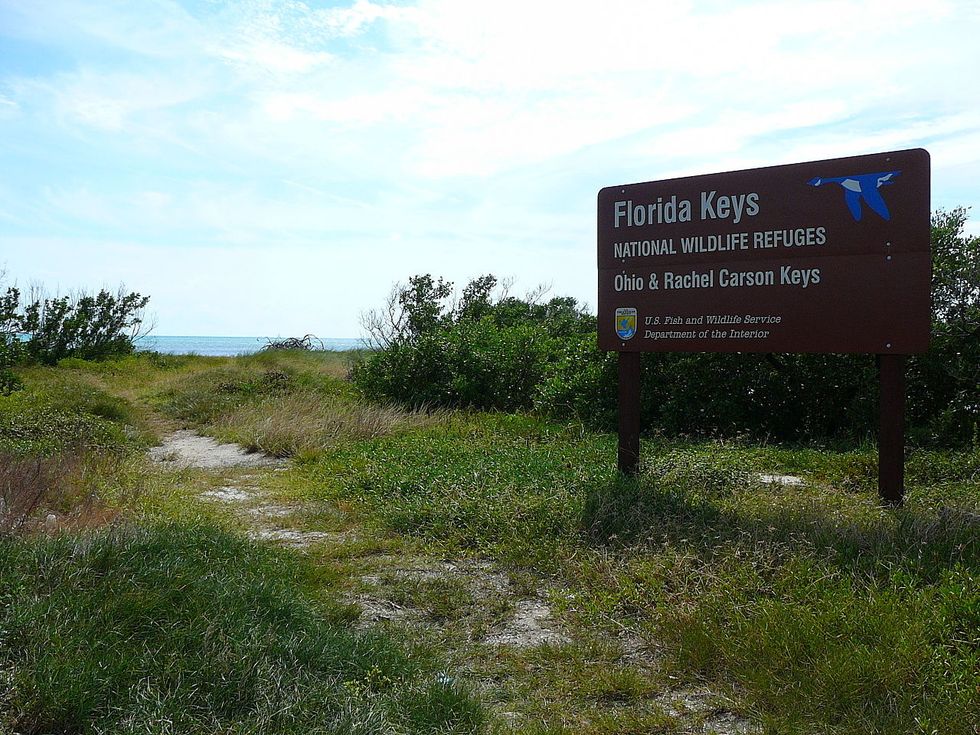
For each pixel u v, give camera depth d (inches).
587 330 697.0
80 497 276.5
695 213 305.0
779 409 449.4
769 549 209.9
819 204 279.4
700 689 157.0
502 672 166.1
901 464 270.5
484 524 265.9
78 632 148.4
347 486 323.9
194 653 147.9
